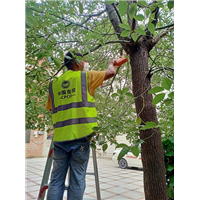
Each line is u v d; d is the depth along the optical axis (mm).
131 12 1025
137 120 1284
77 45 1986
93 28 2557
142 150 1736
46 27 1488
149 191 1632
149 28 1127
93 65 3141
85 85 1514
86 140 1466
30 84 1805
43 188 2072
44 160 9719
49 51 1189
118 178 6168
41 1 1226
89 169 7672
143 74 1877
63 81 1619
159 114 2951
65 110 1506
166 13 2818
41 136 11070
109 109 2707
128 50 2041
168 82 919
